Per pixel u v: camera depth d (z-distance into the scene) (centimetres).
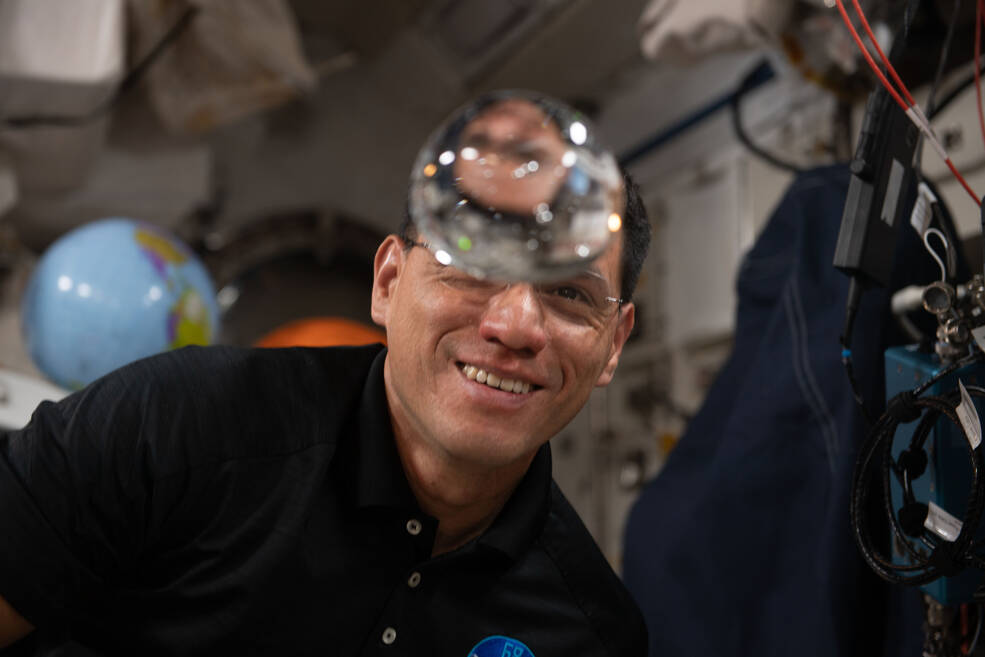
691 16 228
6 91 266
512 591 113
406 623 106
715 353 337
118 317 245
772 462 153
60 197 332
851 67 203
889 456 104
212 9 281
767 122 309
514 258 55
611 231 57
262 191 445
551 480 121
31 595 92
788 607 145
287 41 301
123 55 272
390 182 465
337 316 450
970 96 206
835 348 148
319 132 458
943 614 114
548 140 58
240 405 102
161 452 96
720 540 155
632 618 121
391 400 106
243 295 434
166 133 353
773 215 181
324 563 101
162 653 97
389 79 458
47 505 92
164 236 270
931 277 143
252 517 98
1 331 334
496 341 92
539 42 381
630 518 183
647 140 388
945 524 100
